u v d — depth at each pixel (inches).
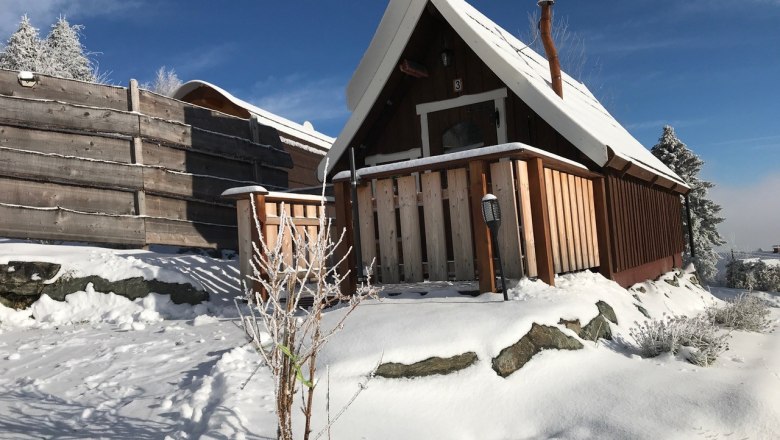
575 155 413.1
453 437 170.1
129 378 204.8
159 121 429.4
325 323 234.1
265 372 193.5
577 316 251.8
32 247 363.9
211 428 149.0
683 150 992.2
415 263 302.4
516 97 444.5
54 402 183.5
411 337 207.9
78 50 1155.3
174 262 380.2
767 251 1437.0
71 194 378.6
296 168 733.3
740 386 204.4
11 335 297.4
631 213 433.7
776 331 373.4
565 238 325.4
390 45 428.5
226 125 495.8
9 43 1061.1
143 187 409.7
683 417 179.8
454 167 289.6
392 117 483.2
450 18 401.7
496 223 254.8
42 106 372.8
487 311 231.3
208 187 462.3
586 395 197.5
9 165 354.6
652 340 262.2
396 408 179.2
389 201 309.7
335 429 159.2
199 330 278.1
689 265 637.9
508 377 201.6
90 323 323.3
